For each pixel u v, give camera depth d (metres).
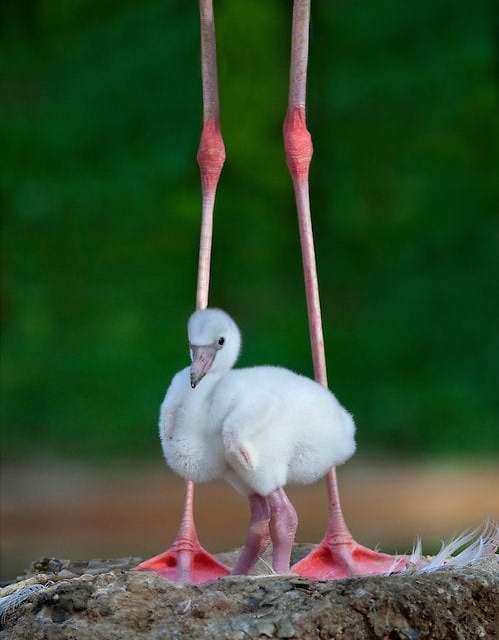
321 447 5.95
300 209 6.83
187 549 6.65
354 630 5.36
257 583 5.58
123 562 7.05
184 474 6.02
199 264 6.84
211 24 6.97
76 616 5.44
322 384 6.62
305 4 6.86
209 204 6.91
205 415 5.89
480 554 6.04
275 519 5.83
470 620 5.49
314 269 6.74
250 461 5.71
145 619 5.39
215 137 6.94
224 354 5.95
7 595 6.05
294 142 6.86
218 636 5.27
